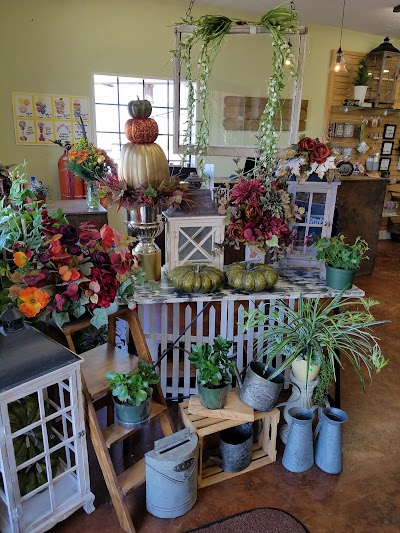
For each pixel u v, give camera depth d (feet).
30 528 4.70
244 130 9.27
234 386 7.64
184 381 7.39
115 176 6.51
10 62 13.05
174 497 5.28
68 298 4.88
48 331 6.06
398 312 12.17
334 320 6.57
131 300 5.83
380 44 18.06
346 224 14.53
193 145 7.86
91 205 10.23
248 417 5.89
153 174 6.41
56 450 5.11
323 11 15.16
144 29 14.35
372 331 10.65
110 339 6.39
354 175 15.28
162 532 5.20
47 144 14.05
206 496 5.75
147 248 6.91
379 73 17.80
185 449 5.26
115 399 5.44
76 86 14.01
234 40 9.48
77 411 4.90
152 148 6.44
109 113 15.43
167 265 7.10
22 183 5.66
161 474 5.14
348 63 18.15
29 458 5.01
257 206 6.63
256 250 6.90
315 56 17.44
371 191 14.60
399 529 5.32
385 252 19.10
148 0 14.14
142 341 5.98
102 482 5.95
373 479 6.13
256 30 7.07
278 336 6.64
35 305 4.58
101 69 14.17
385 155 20.44
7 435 4.20
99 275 5.01
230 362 6.20
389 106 18.95
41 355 4.50
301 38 7.29
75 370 4.69
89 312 5.23
